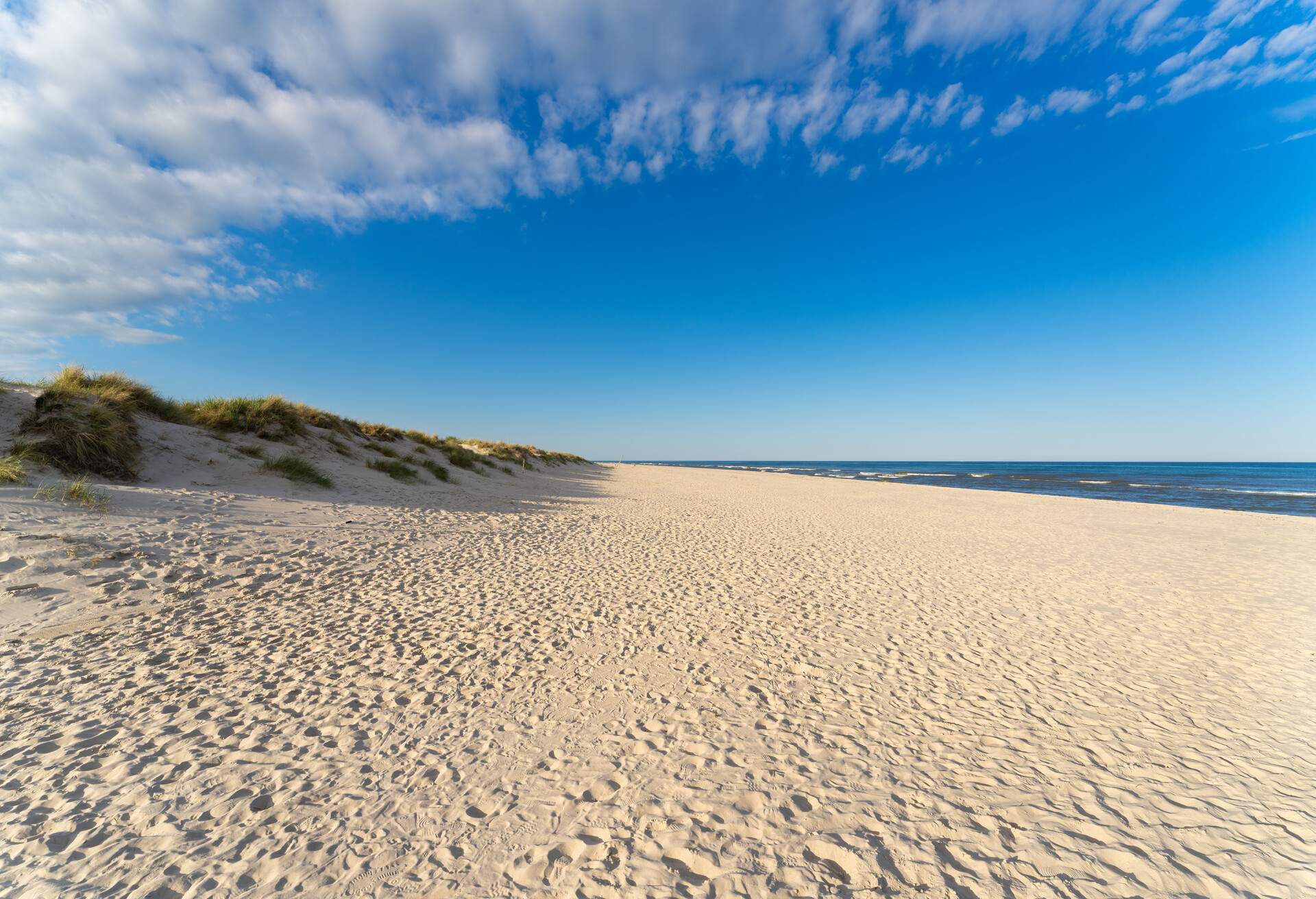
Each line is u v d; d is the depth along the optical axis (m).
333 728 3.66
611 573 8.25
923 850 2.80
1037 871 2.69
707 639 5.67
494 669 4.71
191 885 2.36
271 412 14.01
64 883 2.31
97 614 4.89
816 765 3.51
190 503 8.23
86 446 8.21
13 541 5.55
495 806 3.00
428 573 7.43
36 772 2.96
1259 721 4.23
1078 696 4.59
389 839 2.71
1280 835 2.98
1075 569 9.54
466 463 21.77
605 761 3.48
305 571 6.77
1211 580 8.85
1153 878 2.67
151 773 3.05
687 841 2.79
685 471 57.41
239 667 4.37
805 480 43.88
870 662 5.22
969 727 4.05
